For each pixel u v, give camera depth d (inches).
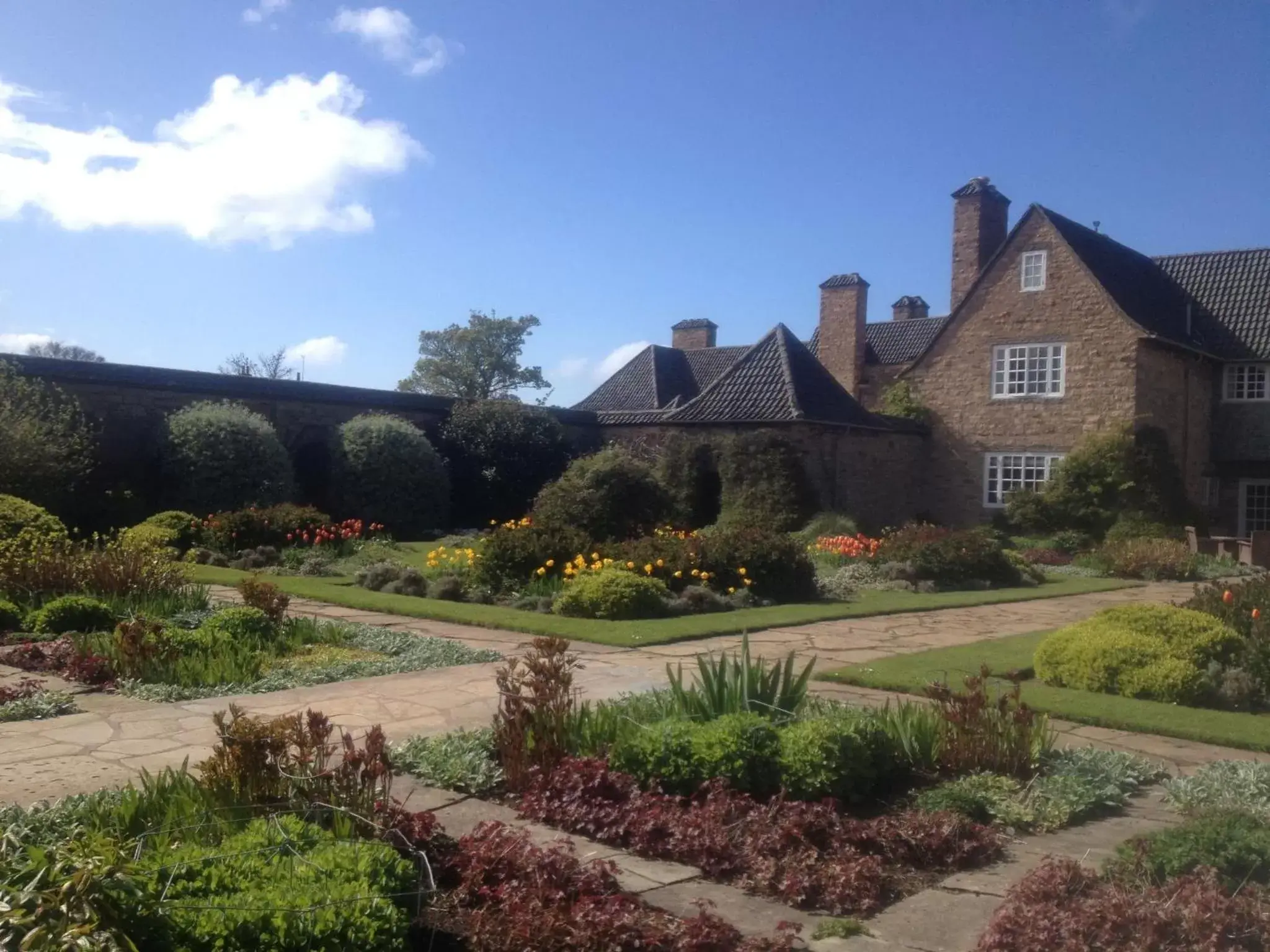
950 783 231.3
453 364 2202.3
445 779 223.0
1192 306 1174.3
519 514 989.2
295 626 401.7
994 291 1110.4
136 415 804.0
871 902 168.4
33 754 235.3
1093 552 900.6
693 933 146.6
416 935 148.8
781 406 973.2
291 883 135.6
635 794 207.5
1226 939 146.0
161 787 181.2
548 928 143.9
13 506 536.1
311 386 916.6
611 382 1435.8
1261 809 212.4
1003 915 152.2
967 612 546.9
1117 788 229.9
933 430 1146.0
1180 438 1083.3
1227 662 343.6
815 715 259.1
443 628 445.7
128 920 120.2
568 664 257.8
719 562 561.3
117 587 445.7
